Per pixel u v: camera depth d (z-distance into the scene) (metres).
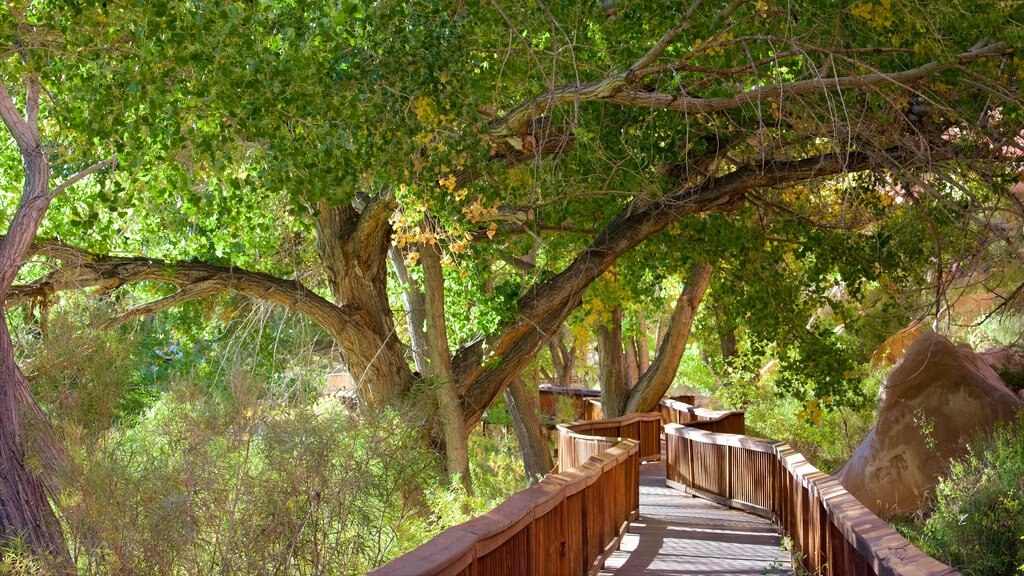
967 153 10.94
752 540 10.67
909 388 12.70
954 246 13.93
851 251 15.18
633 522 11.98
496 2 9.52
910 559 4.34
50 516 8.39
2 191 12.03
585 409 28.34
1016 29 8.70
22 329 10.91
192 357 17.12
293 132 8.41
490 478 17.56
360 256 14.17
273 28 8.47
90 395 9.52
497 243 15.41
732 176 13.60
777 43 9.96
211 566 7.50
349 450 8.52
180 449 7.96
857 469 12.82
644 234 14.31
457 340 15.12
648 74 9.70
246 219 13.11
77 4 7.96
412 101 8.77
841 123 9.76
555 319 15.17
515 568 5.84
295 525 7.72
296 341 16.64
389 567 4.11
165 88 7.88
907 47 10.20
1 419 8.44
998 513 8.06
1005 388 13.20
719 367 25.36
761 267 16.00
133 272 12.62
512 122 10.04
